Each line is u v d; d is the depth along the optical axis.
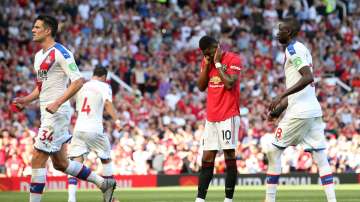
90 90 35.06
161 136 63.84
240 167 59.47
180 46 77.75
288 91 27.52
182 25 80.31
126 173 57.69
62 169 27.97
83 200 40.50
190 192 47.62
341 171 60.56
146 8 80.50
